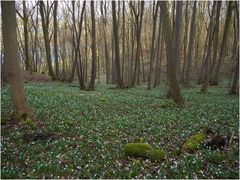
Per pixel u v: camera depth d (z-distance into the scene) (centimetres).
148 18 5388
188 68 3397
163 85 3984
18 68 1277
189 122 1343
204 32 5816
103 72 7100
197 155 866
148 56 6241
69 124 1289
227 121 1331
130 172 766
